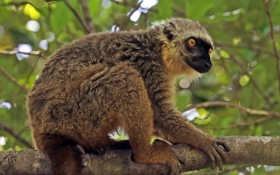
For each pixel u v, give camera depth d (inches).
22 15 708.0
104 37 429.4
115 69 389.1
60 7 546.9
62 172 350.0
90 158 371.6
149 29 462.6
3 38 721.6
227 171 542.0
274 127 602.2
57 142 368.5
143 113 380.8
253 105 669.9
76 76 388.5
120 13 779.4
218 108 680.4
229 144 398.6
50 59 407.2
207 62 473.1
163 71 442.0
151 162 384.2
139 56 430.6
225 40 700.0
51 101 378.3
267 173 580.1
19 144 645.9
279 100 633.0
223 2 648.4
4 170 352.2
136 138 381.4
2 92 589.6
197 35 475.2
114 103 378.9
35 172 356.2
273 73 684.1
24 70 700.0
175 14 666.8
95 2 658.8
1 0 592.4
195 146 398.6
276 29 693.9
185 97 576.7
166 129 415.8
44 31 695.7
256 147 401.4
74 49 410.3
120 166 376.5
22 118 627.2
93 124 378.6
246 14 661.3
